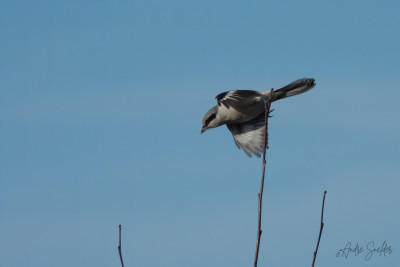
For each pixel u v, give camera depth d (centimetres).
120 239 612
